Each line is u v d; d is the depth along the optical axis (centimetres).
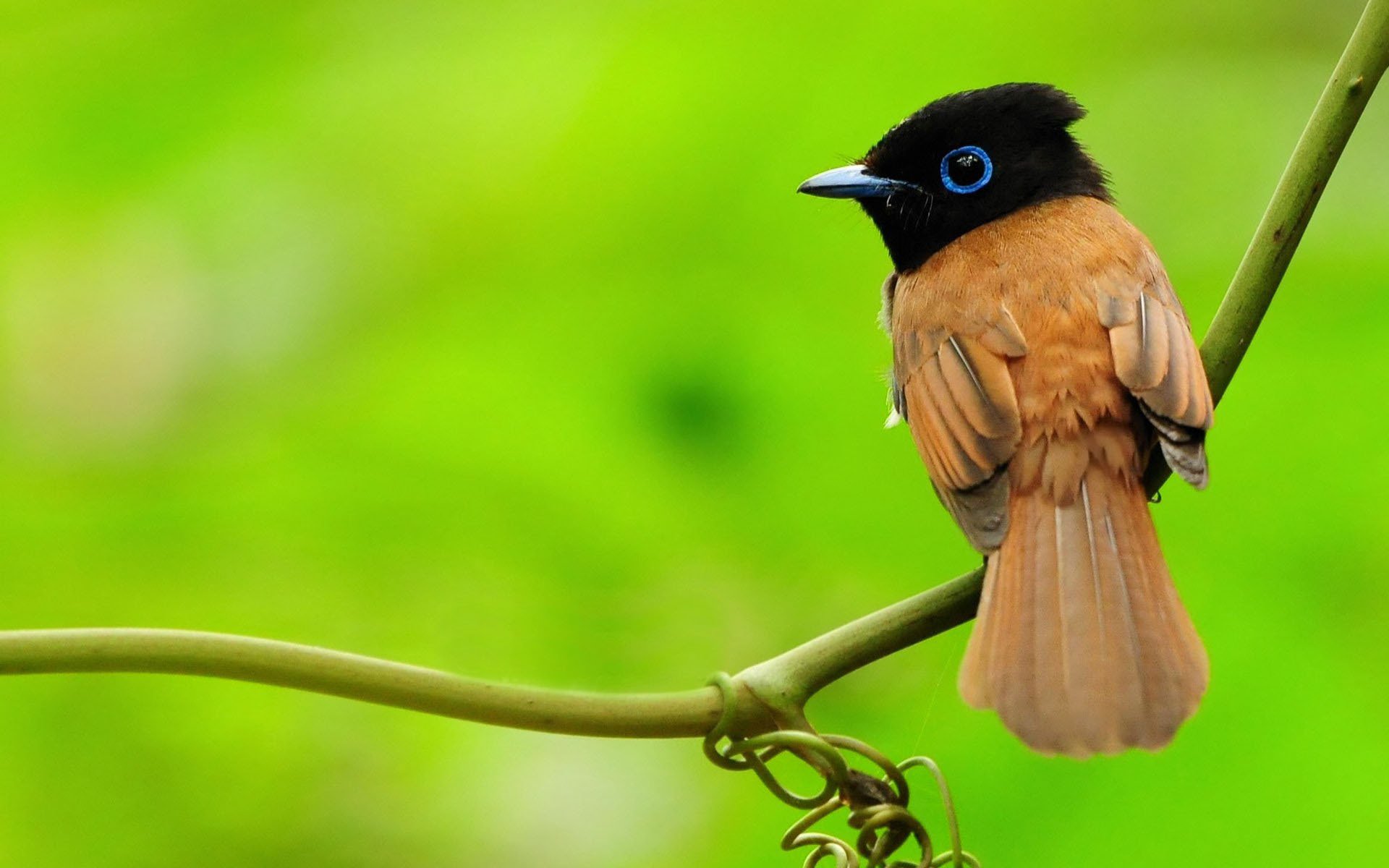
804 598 1058
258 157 1149
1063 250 909
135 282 1143
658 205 1128
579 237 1125
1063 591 747
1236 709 941
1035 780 946
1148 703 697
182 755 1130
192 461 1099
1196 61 1209
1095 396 822
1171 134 1197
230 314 1134
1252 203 1180
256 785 1135
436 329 1113
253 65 1146
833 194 1024
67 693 1128
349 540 1079
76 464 1107
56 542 1091
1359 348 1024
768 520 1071
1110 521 788
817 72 1148
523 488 1081
